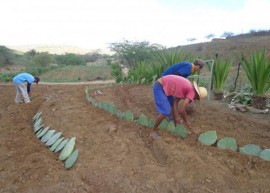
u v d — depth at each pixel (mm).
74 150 4473
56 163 4312
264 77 6742
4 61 42719
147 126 4996
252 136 4559
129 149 4246
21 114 7445
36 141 5434
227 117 5484
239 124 5094
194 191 3240
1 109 8406
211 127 4941
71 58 42625
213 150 3969
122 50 24172
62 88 12891
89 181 3674
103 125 5262
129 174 3639
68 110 6578
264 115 5773
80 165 4035
